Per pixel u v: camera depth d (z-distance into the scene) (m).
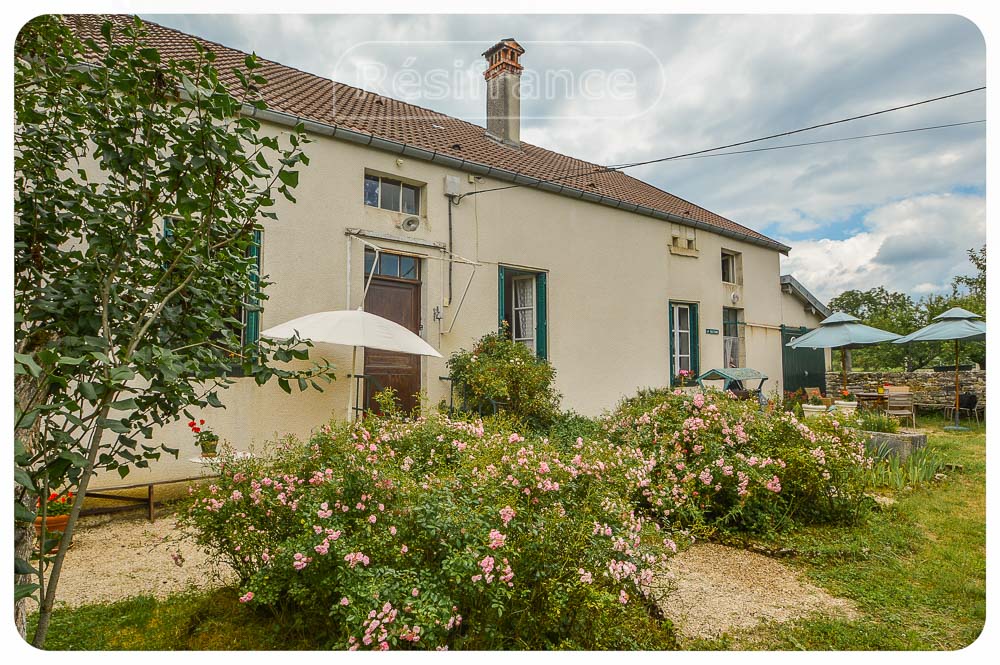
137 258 2.57
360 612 2.19
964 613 3.25
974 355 16.77
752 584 3.65
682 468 4.54
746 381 12.22
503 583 2.34
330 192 6.45
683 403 5.31
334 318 5.21
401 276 7.14
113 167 2.26
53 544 2.17
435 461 3.62
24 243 2.24
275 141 2.40
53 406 1.81
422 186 7.44
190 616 2.88
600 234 9.53
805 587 3.62
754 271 12.84
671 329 10.85
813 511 4.84
